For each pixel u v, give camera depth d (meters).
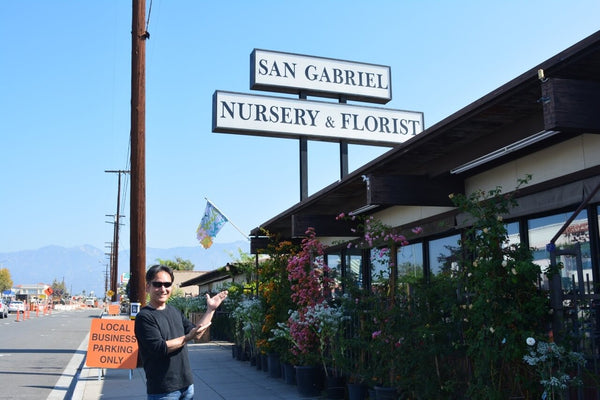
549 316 5.85
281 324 10.62
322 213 12.70
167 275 4.64
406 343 7.61
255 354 13.63
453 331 7.29
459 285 6.94
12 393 11.13
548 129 4.95
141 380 12.16
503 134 6.97
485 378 6.16
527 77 5.24
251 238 15.99
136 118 14.29
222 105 17.36
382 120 19.12
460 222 8.38
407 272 10.52
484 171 8.19
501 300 5.87
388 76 19.80
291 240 15.48
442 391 7.30
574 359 5.48
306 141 18.19
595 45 4.63
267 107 17.75
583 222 6.62
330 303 10.74
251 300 14.31
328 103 18.48
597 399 5.68
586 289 6.47
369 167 8.56
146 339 4.37
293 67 18.58
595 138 6.25
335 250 13.62
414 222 10.10
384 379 8.13
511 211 7.54
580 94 4.95
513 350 5.71
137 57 14.45
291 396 9.77
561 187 6.69
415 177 8.48
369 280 11.80
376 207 10.75
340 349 9.21
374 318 8.28
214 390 10.45
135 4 14.58
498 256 6.07
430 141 7.45
